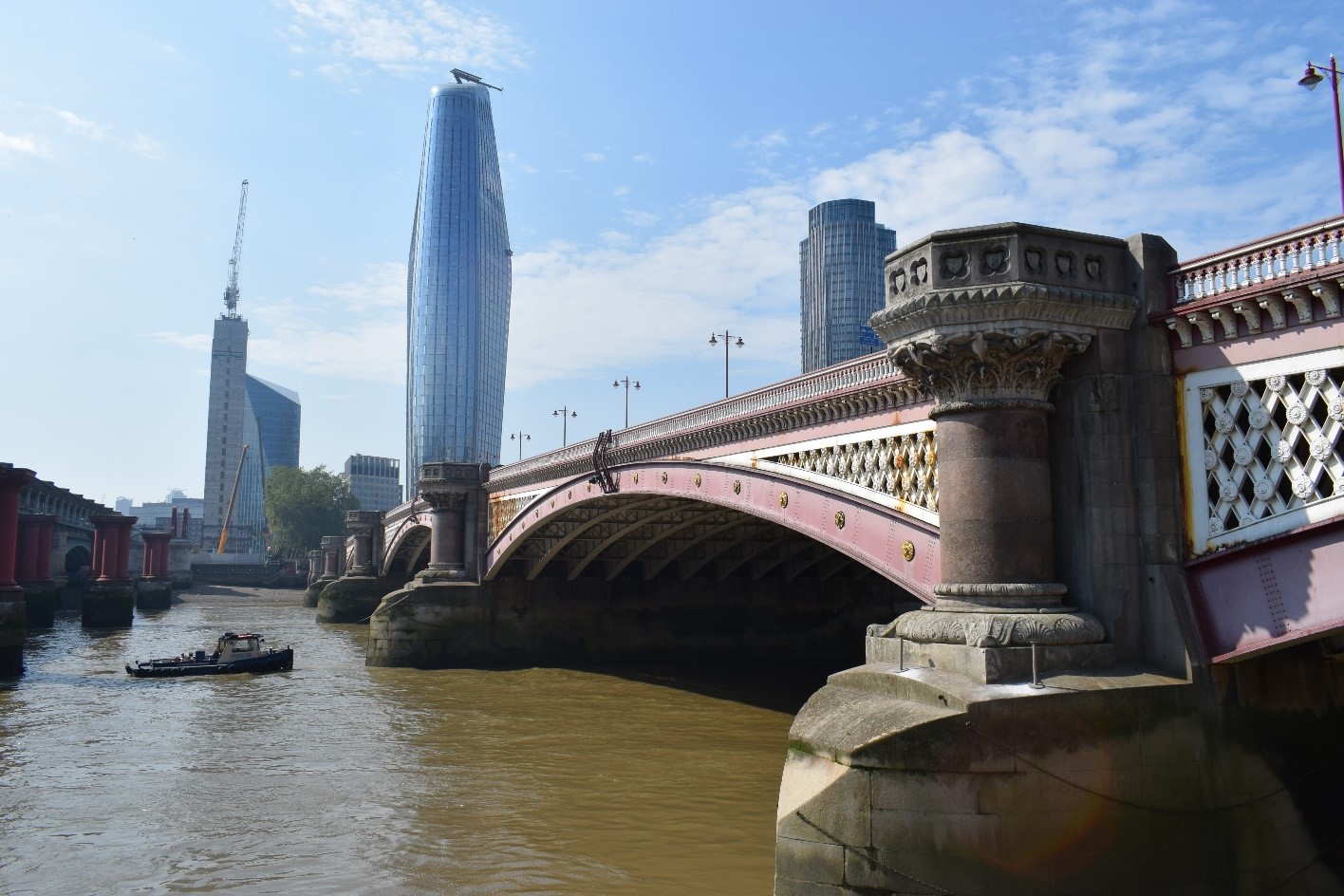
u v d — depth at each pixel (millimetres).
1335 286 15344
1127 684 16406
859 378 26656
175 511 186750
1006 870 15344
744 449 34125
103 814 27156
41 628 91312
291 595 158000
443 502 64875
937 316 17891
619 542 61625
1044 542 18047
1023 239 17812
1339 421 15359
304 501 187125
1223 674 16953
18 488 56562
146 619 105938
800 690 50625
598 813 26703
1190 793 16375
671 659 62781
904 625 18453
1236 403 17000
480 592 61844
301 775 31656
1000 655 16656
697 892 20594
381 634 61062
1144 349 18188
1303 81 17641
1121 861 15797
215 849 24094
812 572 65750
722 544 59156
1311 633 15555
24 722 41250
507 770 32094
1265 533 16438
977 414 18234
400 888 21203
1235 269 17172
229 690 50750
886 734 15773
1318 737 17406
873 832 15695
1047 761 15711
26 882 22000
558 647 61969
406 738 37500
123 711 44094
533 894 20703
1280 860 16719
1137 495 18062
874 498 25859
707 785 29844
